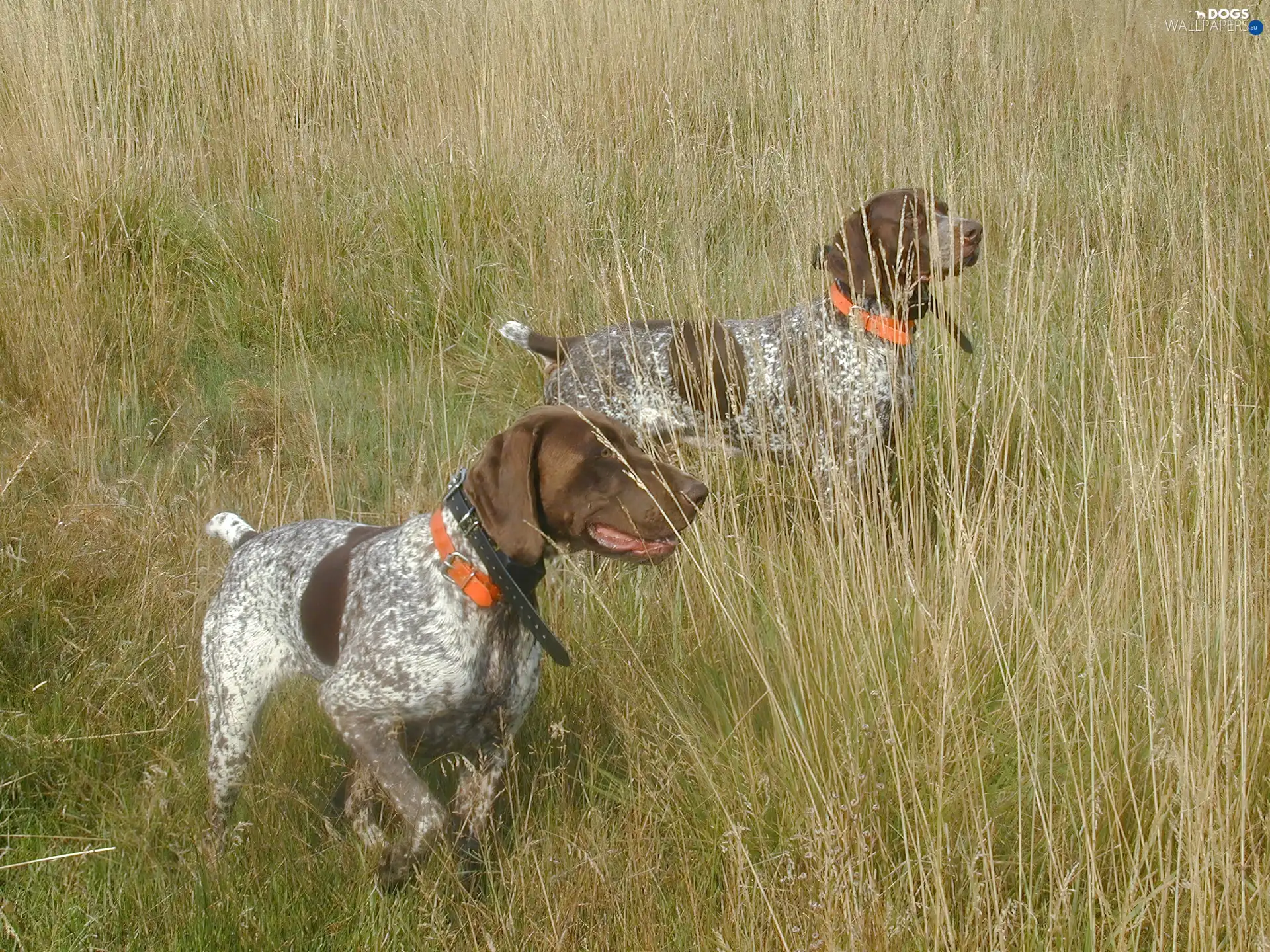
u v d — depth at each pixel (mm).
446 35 8453
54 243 6324
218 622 3373
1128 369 3678
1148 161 6535
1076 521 3770
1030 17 8750
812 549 3566
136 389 5617
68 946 2855
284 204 6738
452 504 3057
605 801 3342
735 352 4895
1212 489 3064
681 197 6410
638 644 3758
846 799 2900
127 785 3395
